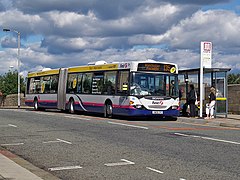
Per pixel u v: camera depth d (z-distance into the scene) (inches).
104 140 575.8
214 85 994.1
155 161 419.8
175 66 928.9
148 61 906.7
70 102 1169.4
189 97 986.1
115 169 386.6
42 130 714.2
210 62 951.6
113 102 956.0
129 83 899.4
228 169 378.0
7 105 2384.4
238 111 1088.8
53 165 416.2
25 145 550.0
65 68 1221.1
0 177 346.9
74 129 719.7
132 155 455.8
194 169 379.9
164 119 983.6
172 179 342.6
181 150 482.9
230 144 526.3
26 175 358.9
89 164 414.0
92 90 1052.5
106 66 1000.2
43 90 1363.2
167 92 916.6
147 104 894.4
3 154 489.4
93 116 1052.5
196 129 717.3
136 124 807.7
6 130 725.9
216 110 961.5
